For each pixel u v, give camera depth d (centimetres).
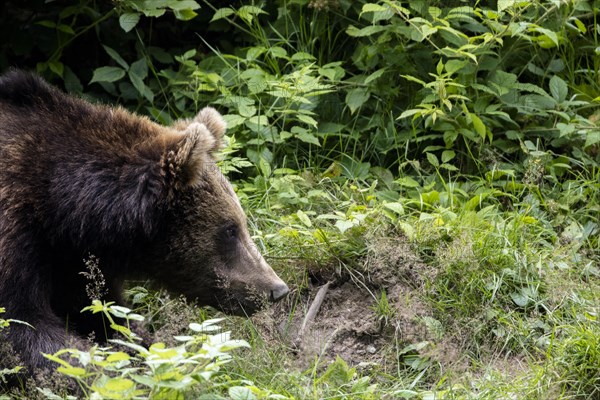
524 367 1009
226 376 895
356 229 1173
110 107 1048
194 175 956
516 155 1354
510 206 1271
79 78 1495
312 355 1032
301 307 1142
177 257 995
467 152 1354
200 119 1059
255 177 1329
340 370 968
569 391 945
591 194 1270
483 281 1084
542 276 1108
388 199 1272
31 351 905
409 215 1205
